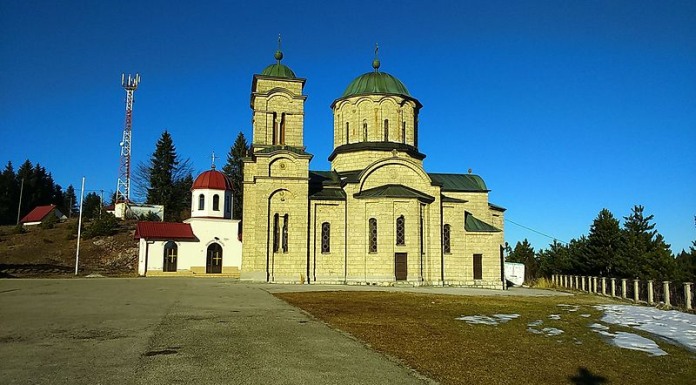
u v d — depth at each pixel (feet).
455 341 57.57
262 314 74.79
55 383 36.17
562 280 199.00
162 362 42.93
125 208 301.63
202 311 77.41
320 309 83.05
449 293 132.67
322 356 46.96
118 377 38.09
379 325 67.15
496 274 178.40
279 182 163.02
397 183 173.78
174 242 216.54
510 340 60.03
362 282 161.79
